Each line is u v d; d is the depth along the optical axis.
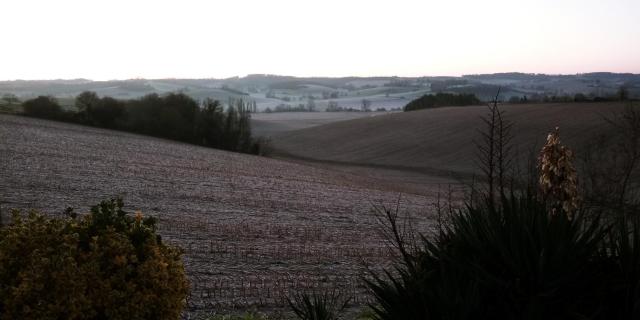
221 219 27.12
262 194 37.72
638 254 3.65
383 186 52.41
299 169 59.44
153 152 57.62
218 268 16.33
